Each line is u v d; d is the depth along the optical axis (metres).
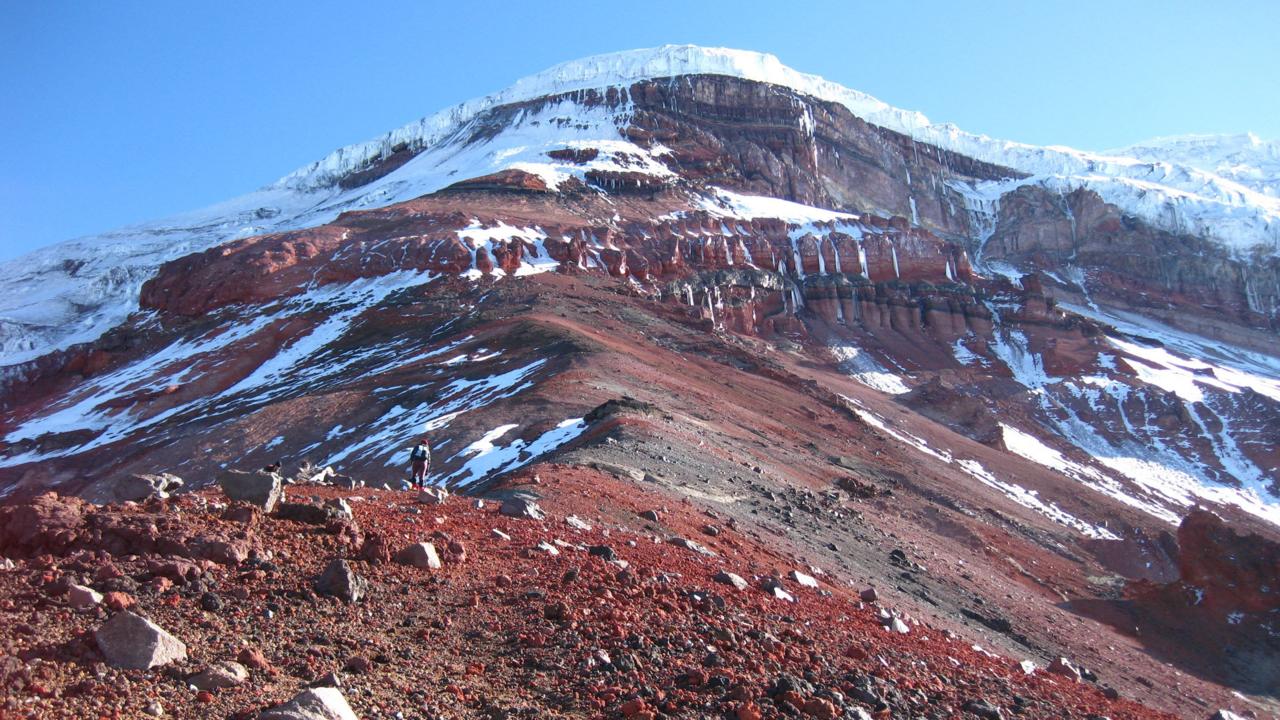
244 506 13.66
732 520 28.62
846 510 43.19
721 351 96.00
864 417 93.19
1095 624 44.16
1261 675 43.09
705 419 60.34
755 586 17.08
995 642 30.25
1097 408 141.25
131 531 11.58
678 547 19.55
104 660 8.59
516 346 77.31
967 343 162.50
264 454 62.25
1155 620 47.59
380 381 73.00
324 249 121.56
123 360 109.75
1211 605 48.34
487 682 9.92
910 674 13.38
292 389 84.25
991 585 41.62
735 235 164.00
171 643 8.95
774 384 90.12
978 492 76.88
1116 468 123.12
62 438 86.44
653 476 31.36
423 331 94.06
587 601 12.73
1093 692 17.64
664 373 75.44
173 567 10.93
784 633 13.56
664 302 130.12
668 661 11.04
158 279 122.50
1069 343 161.38
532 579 13.59
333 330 101.31
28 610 9.46
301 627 10.44
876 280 170.50
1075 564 59.97
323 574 11.66
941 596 33.69
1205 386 147.88
